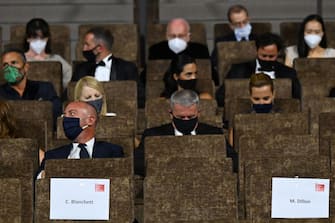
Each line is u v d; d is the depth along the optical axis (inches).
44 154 596.1
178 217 548.7
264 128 642.8
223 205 549.0
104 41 783.1
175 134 639.1
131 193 534.9
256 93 678.5
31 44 839.1
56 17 989.2
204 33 903.7
